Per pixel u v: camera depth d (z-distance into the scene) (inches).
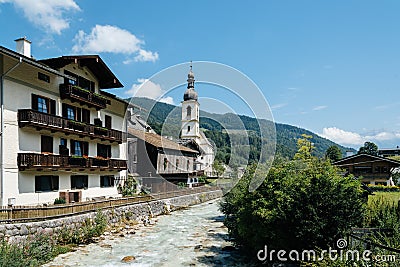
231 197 695.7
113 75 1140.5
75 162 984.9
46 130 911.0
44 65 883.4
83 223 761.6
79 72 1064.8
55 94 956.6
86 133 1047.6
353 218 393.1
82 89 1022.4
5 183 786.2
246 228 524.4
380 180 1686.8
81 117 1085.8
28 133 864.3
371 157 1711.4
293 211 406.3
